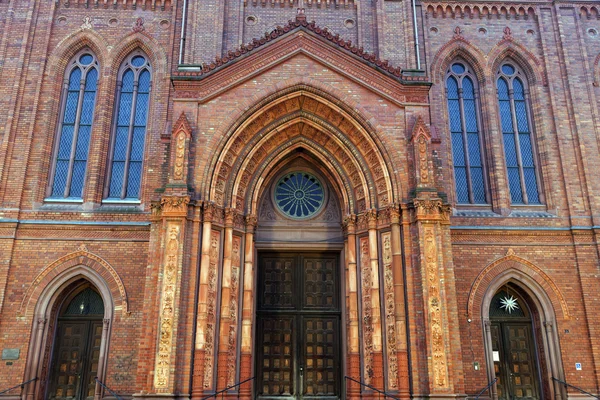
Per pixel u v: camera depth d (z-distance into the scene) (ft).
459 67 78.59
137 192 69.92
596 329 65.46
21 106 70.28
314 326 65.00
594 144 73.36
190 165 58.39
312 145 67.15
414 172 58.80
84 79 73.77
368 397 56.24
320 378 62.75
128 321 62.80
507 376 65.92
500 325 68.23
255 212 64.75
